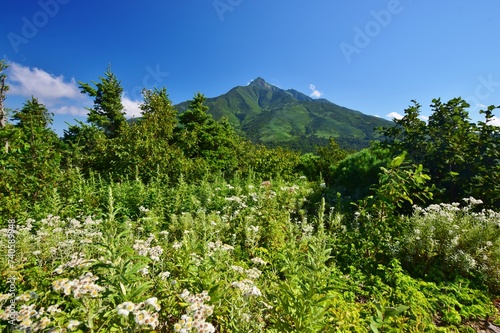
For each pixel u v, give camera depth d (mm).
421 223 4816
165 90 21188
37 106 16609
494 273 3943
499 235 4320
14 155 6602
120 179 11320
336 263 4543
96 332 2061
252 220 5852
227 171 18406
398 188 5590
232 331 2414
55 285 2041
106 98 24250
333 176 11148
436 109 7867
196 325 1976
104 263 2277
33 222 5629
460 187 6695
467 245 4391
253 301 2709
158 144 12570
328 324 2467
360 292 3637
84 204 7332
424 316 2951
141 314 1899
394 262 4145
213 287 2461
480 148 6574
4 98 9336
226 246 3951
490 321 3221
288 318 2498
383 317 2205
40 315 2070
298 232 5512
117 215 6840
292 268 2908
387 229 5125
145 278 2818
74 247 4270
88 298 2104
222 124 24562
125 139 13039
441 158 6980
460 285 3648
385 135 8992
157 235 5180
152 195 7781
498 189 5727
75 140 19500
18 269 3400
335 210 7090
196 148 18234
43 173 7168
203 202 7641
